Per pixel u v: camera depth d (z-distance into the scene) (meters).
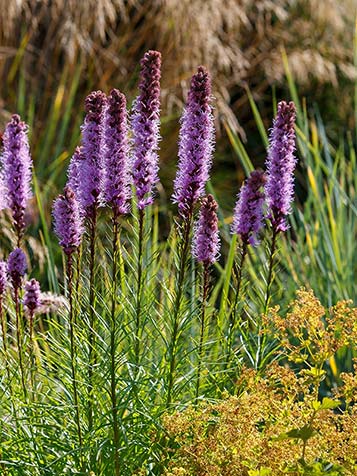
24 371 5.44
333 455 4.69
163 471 5.16
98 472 5.11
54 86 11.19
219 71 12.38
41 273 8.84
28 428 5.42
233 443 4.58
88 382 5.21
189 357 5.90
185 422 4.72
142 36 11.52
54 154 10.59
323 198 9.05
